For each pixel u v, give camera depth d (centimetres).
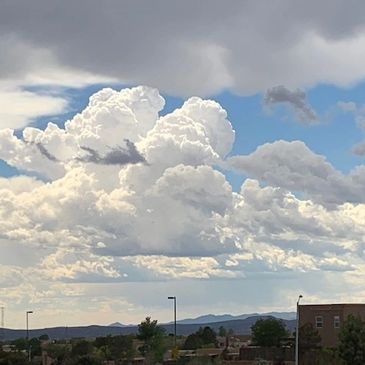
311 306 9631
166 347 10700
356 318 8088
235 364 8475
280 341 9244
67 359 10044
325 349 8438
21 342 13788
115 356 10431
